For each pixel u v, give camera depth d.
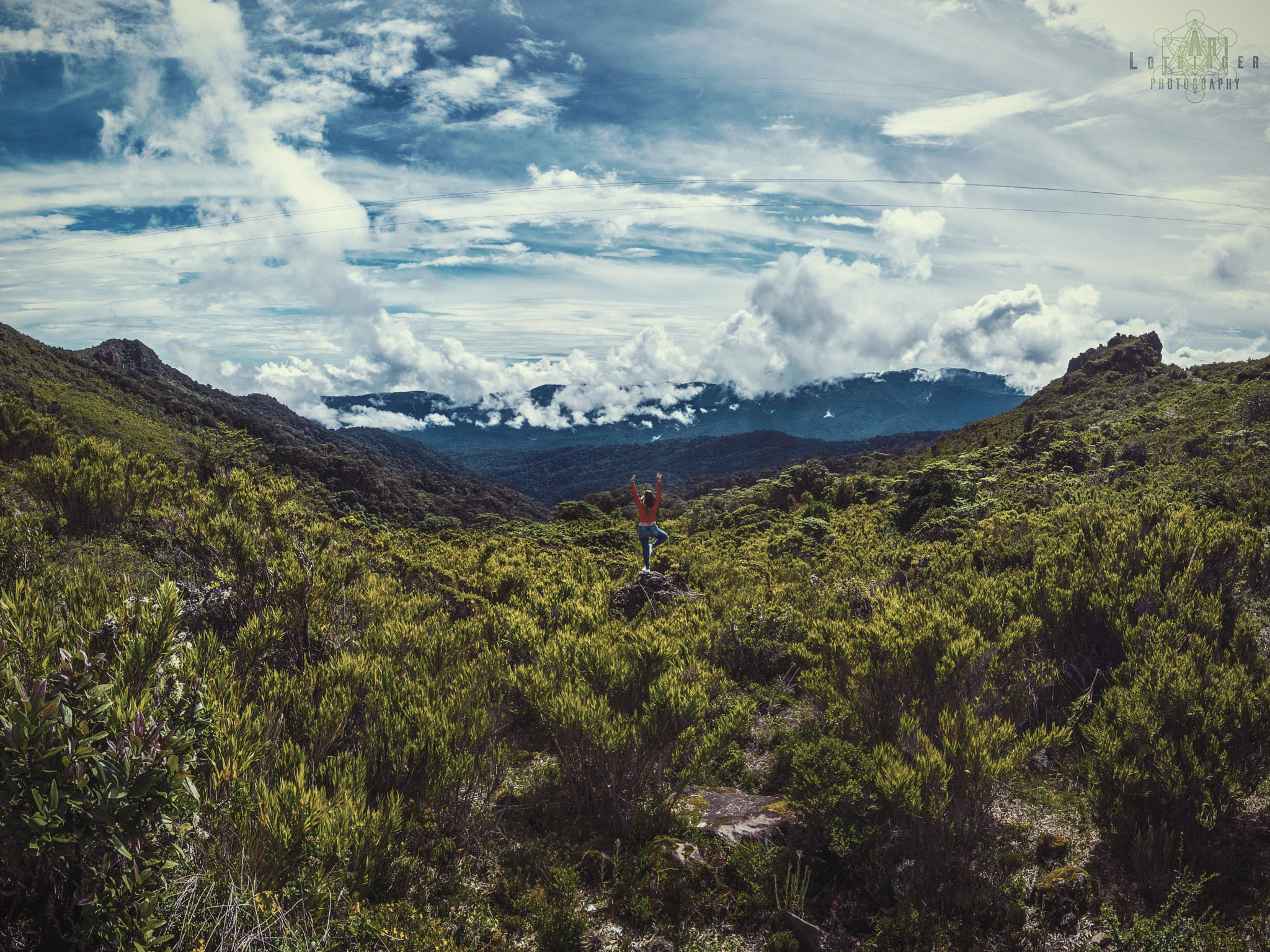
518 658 7.63
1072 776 5.62
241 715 4.16
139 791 2.52
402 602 8.04
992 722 5.17
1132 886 4.28
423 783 4.54
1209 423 36.59
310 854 3.45
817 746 5.12
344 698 4.89
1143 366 71.06
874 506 36.62
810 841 4.62
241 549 6.59
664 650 6.07
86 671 2.89
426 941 3.22
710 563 16.86
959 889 4.31
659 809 4.93
